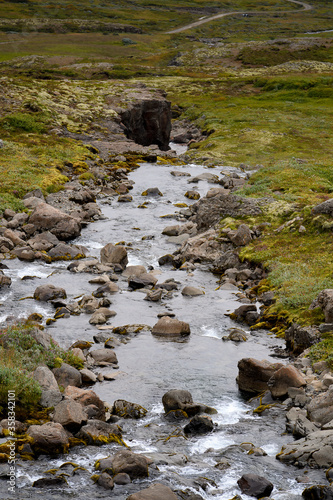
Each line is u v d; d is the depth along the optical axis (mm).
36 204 38562
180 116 91688
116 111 73188
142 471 11516
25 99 70812
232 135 69625
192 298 25781
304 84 106188
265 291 25906
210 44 167250
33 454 12289
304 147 62188
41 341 18141
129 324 22375
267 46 157250
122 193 45500
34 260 30719
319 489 10797
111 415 15039
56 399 14617
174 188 47219
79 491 10773
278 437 14000
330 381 16500
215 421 15117
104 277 27625
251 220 34688
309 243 30109
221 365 19125
